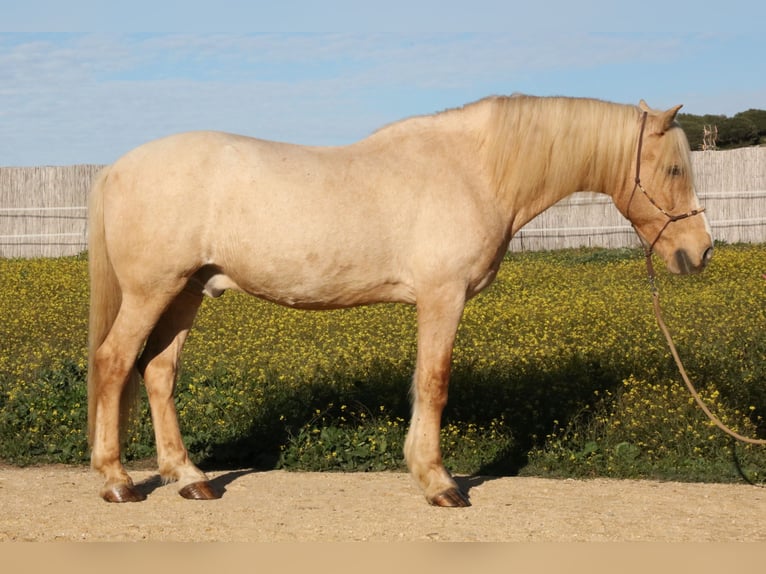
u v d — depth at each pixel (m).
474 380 8.24
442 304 5.45
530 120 5.64
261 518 5.23
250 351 10.30
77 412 7.59
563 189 5.82
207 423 7.54
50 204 24.08
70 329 11.98
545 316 12.03
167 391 5.80
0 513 5.28
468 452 7.05
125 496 5.52
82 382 8.37
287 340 10.83
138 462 7.05
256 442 7.31
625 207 5.91
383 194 5.43
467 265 5.47
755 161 22.42
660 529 5.05
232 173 5.32
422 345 5.50
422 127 5.73
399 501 5.65
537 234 22.94
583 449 7.02
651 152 5.74
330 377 8.53
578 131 5.72
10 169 24.08
